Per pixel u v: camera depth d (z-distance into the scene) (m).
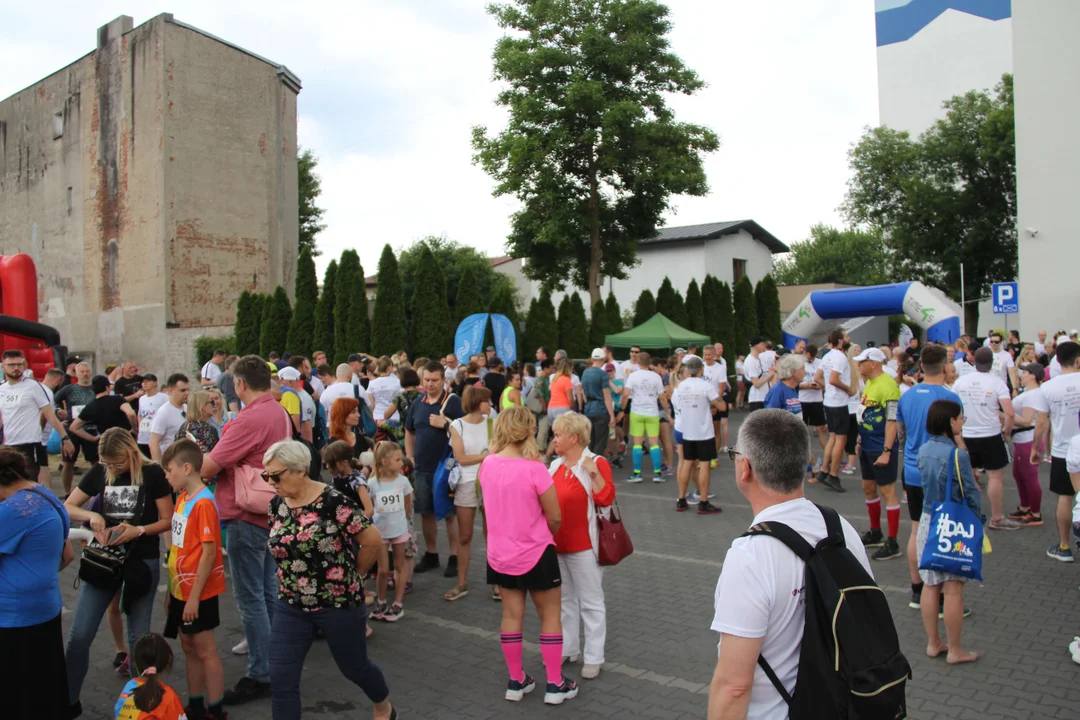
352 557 4.00
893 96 52.56
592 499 5.14
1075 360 7.11
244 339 25.03
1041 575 6.84
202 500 4.47
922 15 51.31
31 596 3.81
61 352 15.13
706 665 5.21
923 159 35.75
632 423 12.20
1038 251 22.06
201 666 4.47
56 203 33.62
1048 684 4.75
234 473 4.92
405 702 4.74
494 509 4.73
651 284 42.66
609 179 28.28
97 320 31.03
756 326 27.53
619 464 13.52
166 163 28.23
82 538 4.59
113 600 5.25
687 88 27.58
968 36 49.72
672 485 11.86
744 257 43.75
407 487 6.60
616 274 30.66
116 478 4.70
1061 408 7.10
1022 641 5.42
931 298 20.77
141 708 3.72
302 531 3.90
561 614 5.18
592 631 5.07
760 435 2.30
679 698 4.73
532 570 4.65
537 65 26.31
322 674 5.22
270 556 5.18
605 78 26.97
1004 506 9.64
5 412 9.03
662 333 20.16
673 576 7.20
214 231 29.70
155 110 28.42
